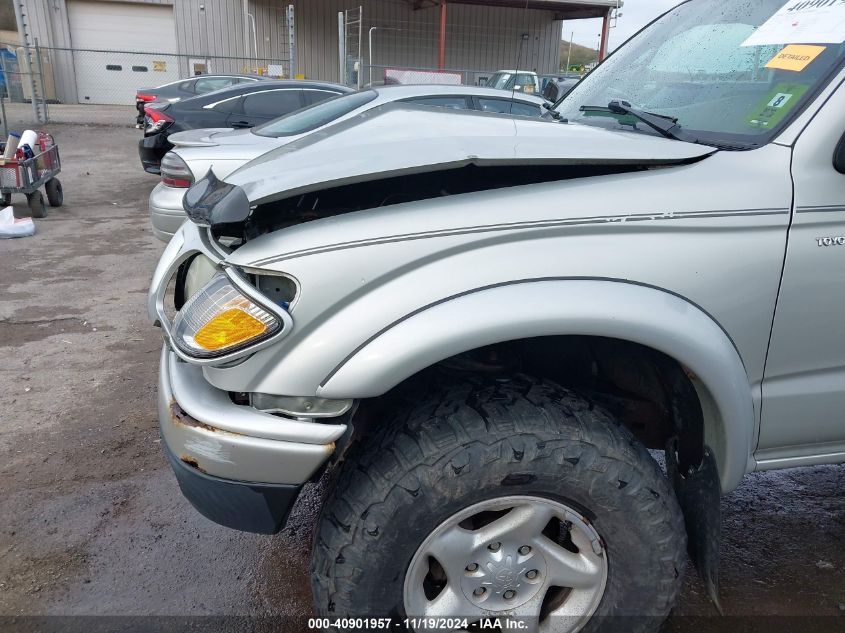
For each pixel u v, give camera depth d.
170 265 2.03
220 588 2.41
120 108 23.11
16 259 6.50
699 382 1.70
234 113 8.41
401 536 1.63
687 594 2.37
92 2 23.66
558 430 1.64
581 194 1.66
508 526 1.71
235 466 1.59
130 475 3.07
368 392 1.53
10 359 4.24
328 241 1.56
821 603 2.35
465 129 2.08
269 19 24.38
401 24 22.50
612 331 1.58
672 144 1.88
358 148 1.91
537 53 18.61
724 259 1.68
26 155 7.93
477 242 1.58
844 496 3.01
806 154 1.76
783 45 2.06
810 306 1.77
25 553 2.55
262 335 1.53
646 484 1.69
